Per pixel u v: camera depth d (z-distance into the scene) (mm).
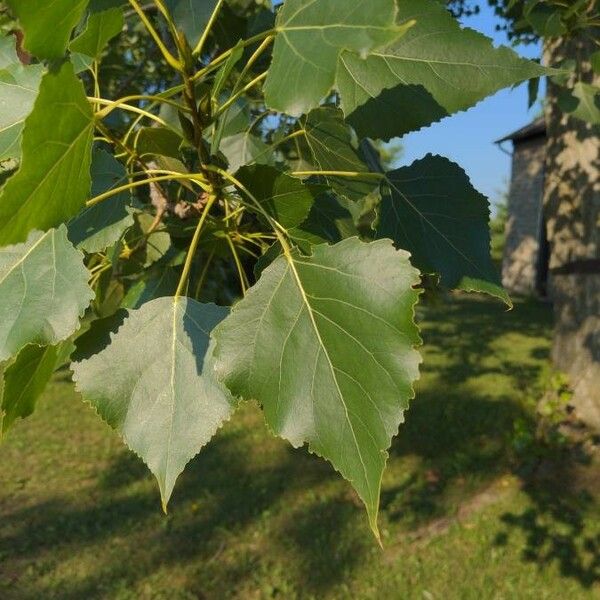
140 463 1396
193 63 266
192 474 1341
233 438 1514
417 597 982
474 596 981
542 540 1102
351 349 229
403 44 287
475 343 2637
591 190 1250
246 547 1097
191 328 261
